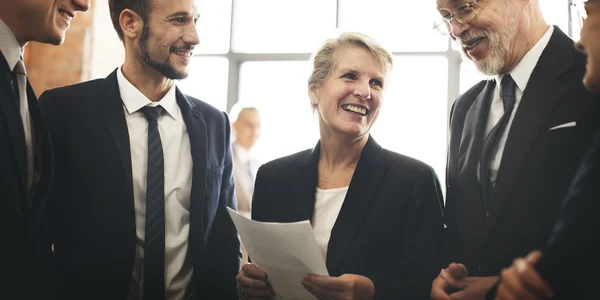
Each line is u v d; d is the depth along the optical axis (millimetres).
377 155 2090
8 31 1795
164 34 2113
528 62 1892
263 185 2232
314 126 5523
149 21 2115
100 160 2055
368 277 1939
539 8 1941
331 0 5641
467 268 1869
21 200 1687
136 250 2068
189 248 2127
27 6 1800
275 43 5742
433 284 1806
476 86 2156
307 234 1730
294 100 5617
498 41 1886
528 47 1903
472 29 1923
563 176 1705
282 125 5586
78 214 2020
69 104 2141
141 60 2150
